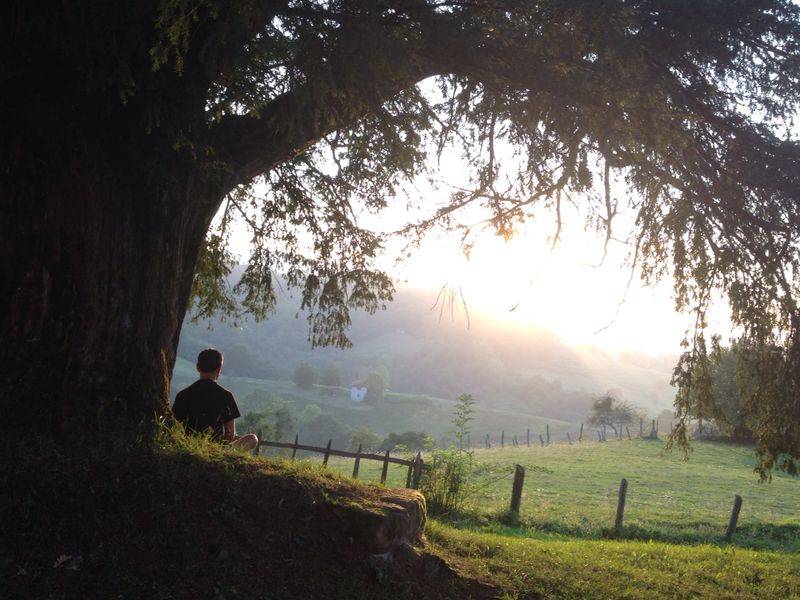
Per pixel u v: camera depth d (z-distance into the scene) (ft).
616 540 46.62
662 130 21.84
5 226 16.28
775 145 22.47
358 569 15.49
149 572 13.02
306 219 33.27
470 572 18.70
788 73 22.20
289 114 19.61
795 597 24.68
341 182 31.48
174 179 18.39
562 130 22.71
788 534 50.93
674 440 27.17
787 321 23.57
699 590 23.27
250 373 517.96
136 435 16.37
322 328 34.37
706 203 22.97
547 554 24.68
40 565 12.46
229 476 16.05
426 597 15.80
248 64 18.22
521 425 449.89
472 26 20.84
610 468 94.58
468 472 47.37
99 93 17.35
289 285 35.22
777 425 24.07
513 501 50.44
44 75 16.90
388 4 19.98
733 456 114.32
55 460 14.73
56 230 16.55
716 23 21.09
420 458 47.75
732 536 50.11
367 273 34.12
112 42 16.34
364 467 84.64
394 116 23.81
